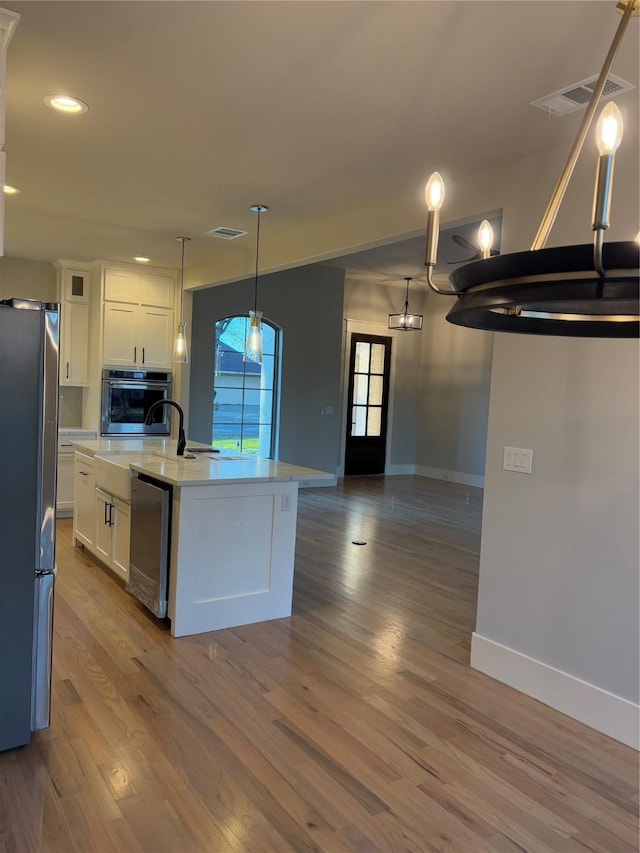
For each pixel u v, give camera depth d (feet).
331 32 6.65
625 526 8.50
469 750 8.09
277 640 11.32
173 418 21.71
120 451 15.26
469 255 22.34
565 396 9.19
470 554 17.54
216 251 17.95
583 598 8.95
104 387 20.03
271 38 6.83
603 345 8.75
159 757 7.61
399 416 33.04
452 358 31.68
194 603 11.35
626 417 8.51
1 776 7.12
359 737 8.28
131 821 6.48
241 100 8.41
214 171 11.20
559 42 6.68
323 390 27.91
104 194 12.77
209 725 8.39
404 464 33.53
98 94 8.38
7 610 7.47
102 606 12.51
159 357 21.15
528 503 9.67
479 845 6.39
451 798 7.11
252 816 6.64
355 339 31.14
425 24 6.42
